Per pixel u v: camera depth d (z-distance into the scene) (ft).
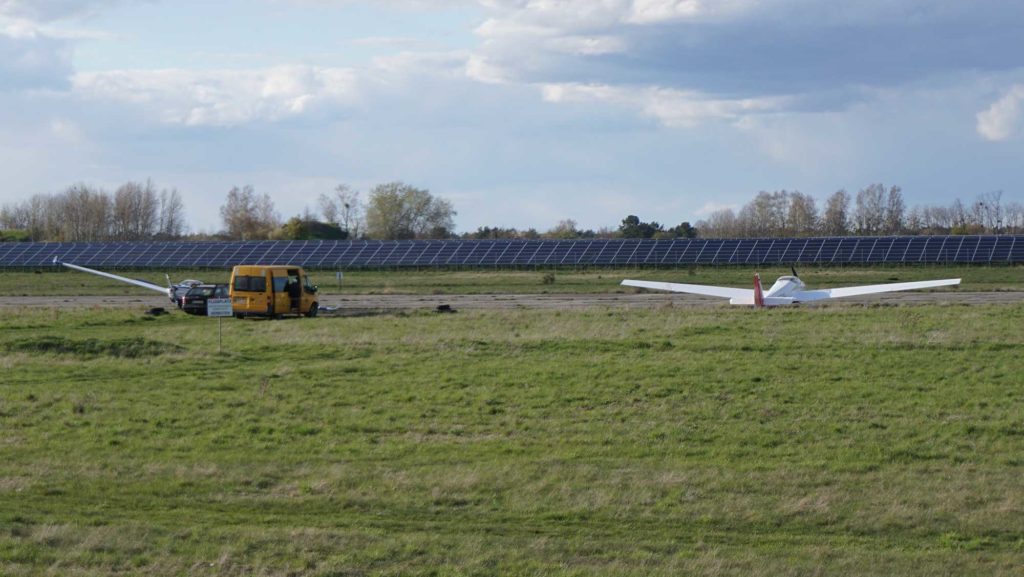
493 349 120.78
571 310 181.37
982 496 60.44
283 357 120.16
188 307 189.16
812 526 56.13
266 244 433.48
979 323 143.33
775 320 151.94
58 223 607.37
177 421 82.74
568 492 61.57
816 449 72.13
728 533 55.06
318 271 394.32
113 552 50.55
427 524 56.39
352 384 98.53
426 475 65.46
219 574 47.91
